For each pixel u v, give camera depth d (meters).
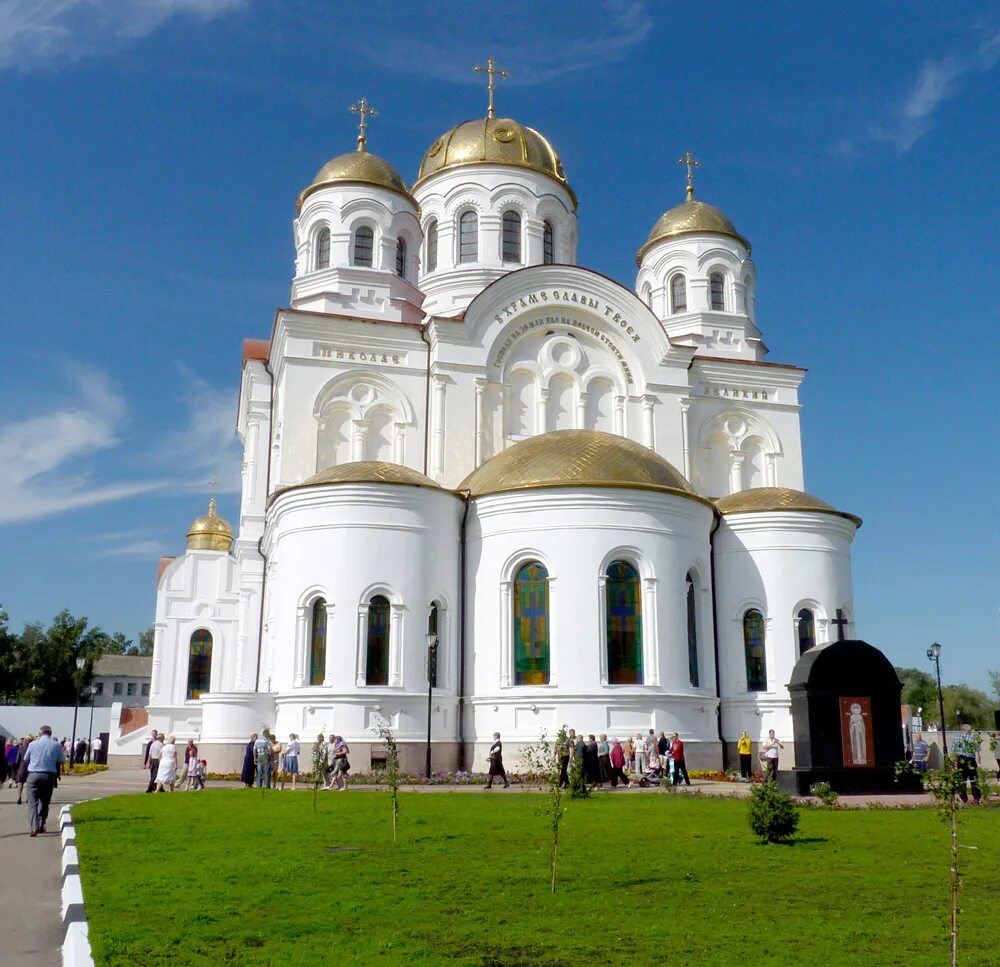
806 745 28.22
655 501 34.56
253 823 20.38
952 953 9.38
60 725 68.31
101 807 24.08
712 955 10.05
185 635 52.56
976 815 22.12
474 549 35.44
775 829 17.75
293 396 40.78
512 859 15.82
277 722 33.69
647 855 16.28
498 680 33.59
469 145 49.84
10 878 14.96
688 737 33.47
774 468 46.69
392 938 10.63
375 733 32.31
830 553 38.78
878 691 28.70
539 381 42.44
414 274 46.84
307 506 34.47
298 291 45.16
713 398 46.53
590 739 30.75
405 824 20.11
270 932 10.90
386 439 41.72
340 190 45.56
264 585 43.34
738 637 37.91
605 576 33.53
